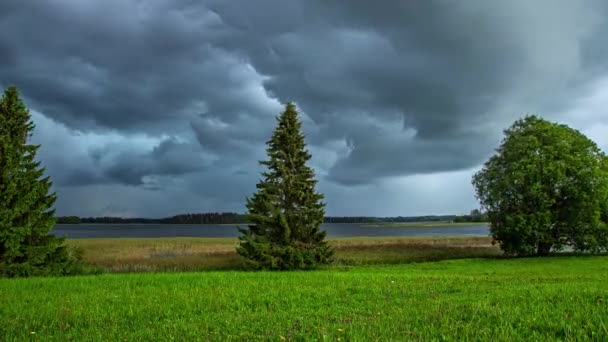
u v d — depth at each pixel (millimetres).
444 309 9734
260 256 34000
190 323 9633
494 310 9016
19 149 30188
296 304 12516
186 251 48594
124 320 10297
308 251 34406
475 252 49094
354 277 20609
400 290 14781
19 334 8883
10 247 28125
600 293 10977
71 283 18906
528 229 41125
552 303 9766
